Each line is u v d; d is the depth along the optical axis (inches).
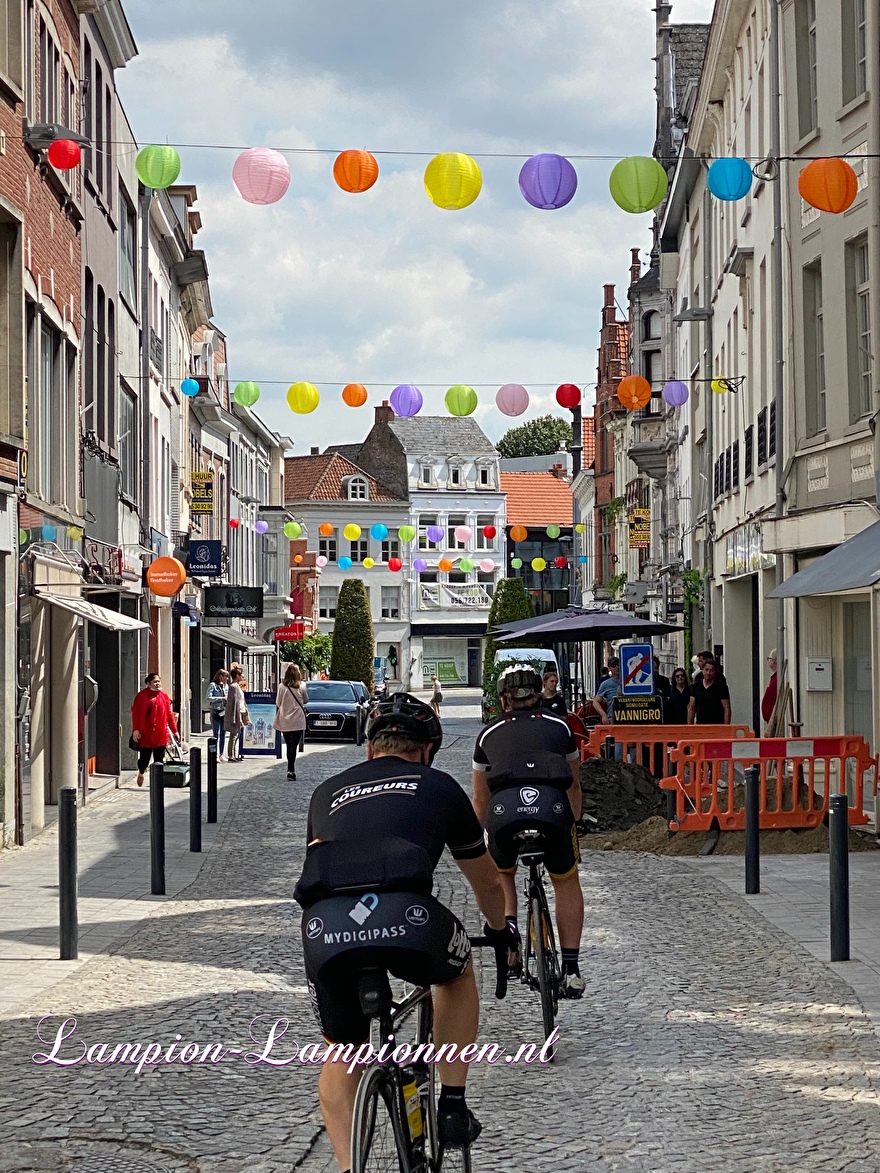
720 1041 303.1
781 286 877.2
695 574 1487.5
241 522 2488.9
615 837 642.8
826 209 478.0
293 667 1063.0
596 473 3235.7
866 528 689.0
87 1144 239.1
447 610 3868.1
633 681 848.9
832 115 786.2
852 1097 262.8
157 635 1366.9
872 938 411.5
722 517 1323.8
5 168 639.1
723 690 863.1
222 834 703.7
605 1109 257.4
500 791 309.1
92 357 958.4
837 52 777.6
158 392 1444.4
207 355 2031.3
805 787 642.8
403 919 179.9
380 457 3924.7
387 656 3796.8
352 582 3090.6
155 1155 233.8
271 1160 231.3
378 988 177.0
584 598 3550.7
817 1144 237.5
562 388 771.4
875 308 709.3
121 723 1104.2
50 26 790.5
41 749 709.9
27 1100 263.6
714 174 480.7
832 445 788.6
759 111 1041.5
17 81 661.3
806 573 652.1
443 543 3895.2
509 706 322.7
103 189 1023.0
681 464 1803.6
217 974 371.9
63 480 804.6
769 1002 337.4
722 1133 243.6
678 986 354.9
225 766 1219.2
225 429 2229.3
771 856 599.2
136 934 430.3
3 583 629.9
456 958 186.1
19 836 652.1
